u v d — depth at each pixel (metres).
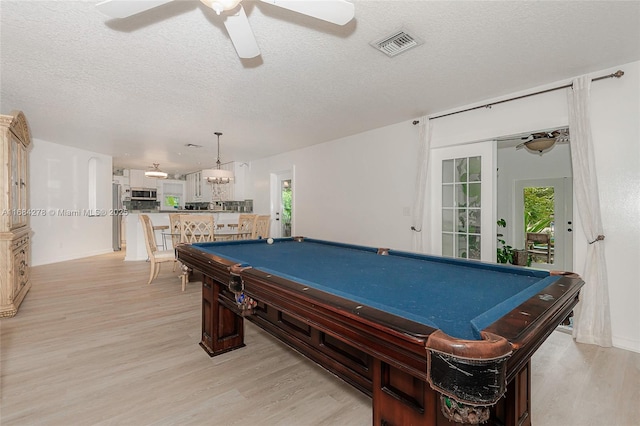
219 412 1.61
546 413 1.62
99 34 2.00
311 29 1.94
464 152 3.43
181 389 1.81
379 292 1.34
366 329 0.93
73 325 2.75
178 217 4.67
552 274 1.55
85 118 3.88
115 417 1.56
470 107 3.28
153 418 1.55
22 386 1.81
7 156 2.92
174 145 5.56
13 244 3.05
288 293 1.23
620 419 1.57
